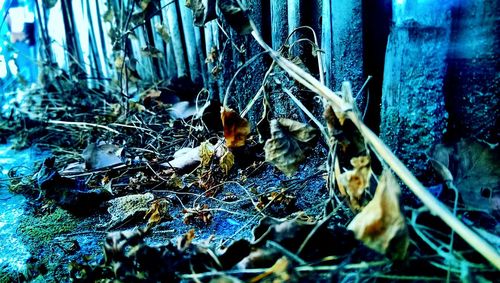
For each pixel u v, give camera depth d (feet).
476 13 0.91
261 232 0.85
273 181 1.42
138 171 1.61
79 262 1.05
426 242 0.79
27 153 2.07
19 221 1.32
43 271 1.02
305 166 1.47
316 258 0.78
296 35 1.44
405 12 0.96
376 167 1.07
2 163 1.94
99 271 0.87
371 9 1.16
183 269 0.79
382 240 0.71
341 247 0.79
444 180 0.91
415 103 0.99
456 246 0.83
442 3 0.91
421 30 0.94
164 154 1.76
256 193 1.34
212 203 1.33
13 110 2.54
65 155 1.94
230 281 0.71
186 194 1.41
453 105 1.01
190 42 2.15
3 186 1.64
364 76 1.21
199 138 1.81
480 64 0.94
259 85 1.64
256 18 1.58
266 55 1.60
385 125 1.08
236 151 1.54
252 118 1.69
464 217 0.92
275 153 1.04
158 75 2.55
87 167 1.62
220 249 0.94
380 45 1.17
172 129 1.95
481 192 0.92
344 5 1.17
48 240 1.18
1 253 1.12
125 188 1.47
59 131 2.26
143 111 2.17
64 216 1.34
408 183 0.76
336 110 0.91
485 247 0.67
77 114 2.39
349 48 1.20
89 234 1.21
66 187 1.35
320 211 1.15
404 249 0.69
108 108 2.48
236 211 1.25
